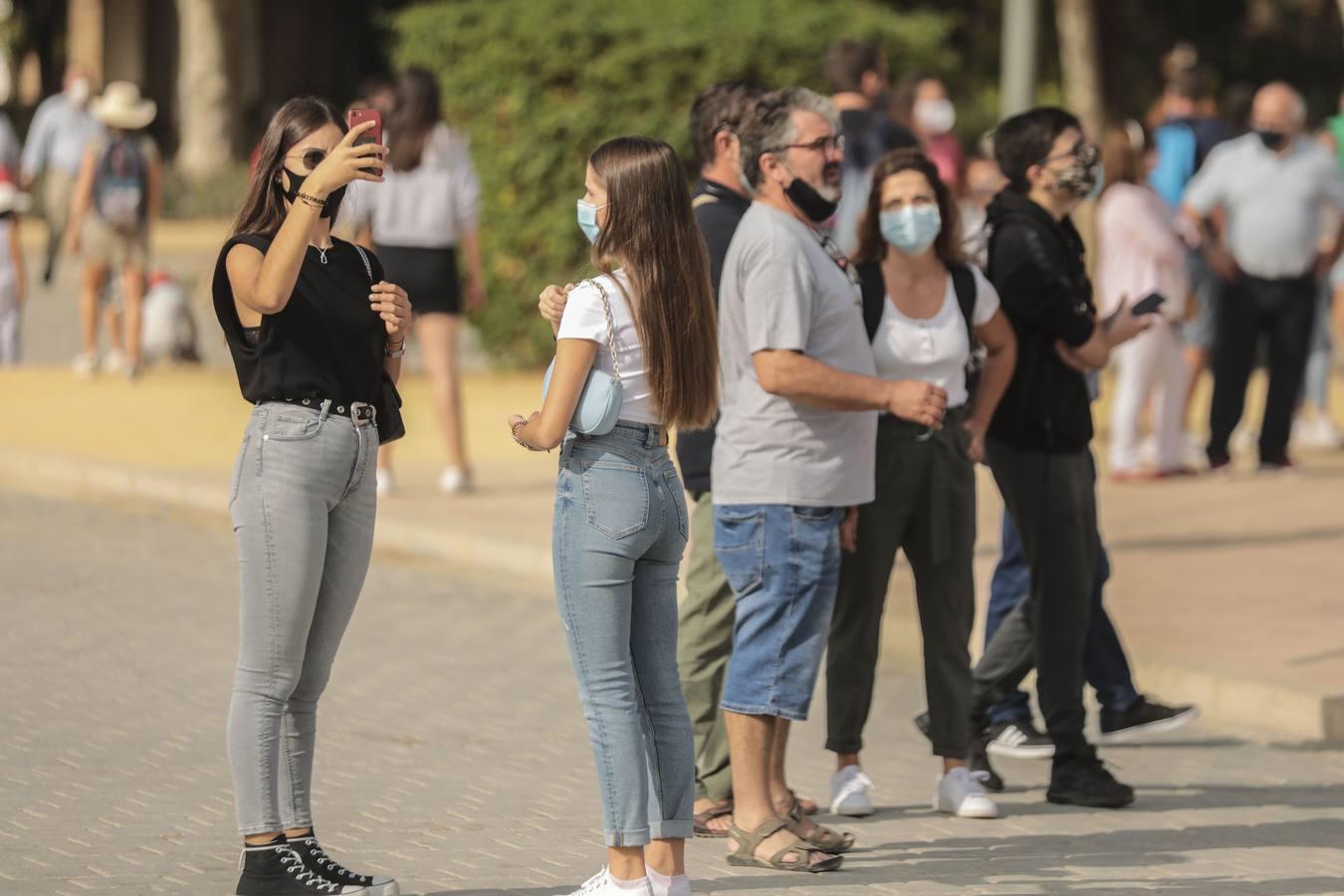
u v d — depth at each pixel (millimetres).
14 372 61875
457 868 20750
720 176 22562
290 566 18609
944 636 23047
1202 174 47875
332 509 19031
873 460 21203
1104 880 20844
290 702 19344
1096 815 23734
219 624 32844
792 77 59094
